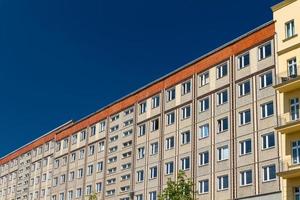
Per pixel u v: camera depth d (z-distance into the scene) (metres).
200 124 58.78
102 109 81.56
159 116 66.50
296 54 47.84
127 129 73.25
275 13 51.59
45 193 95.69
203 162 56.94
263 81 51.56
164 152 63.66
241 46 55.53
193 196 52.34
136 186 67.44
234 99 54.59
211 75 59.03
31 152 107.00
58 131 95.00
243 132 52.19
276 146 47.66
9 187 114.81
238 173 51.44
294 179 44.12
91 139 82.50
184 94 62.84
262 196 47.81
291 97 46.72
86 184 80.25
